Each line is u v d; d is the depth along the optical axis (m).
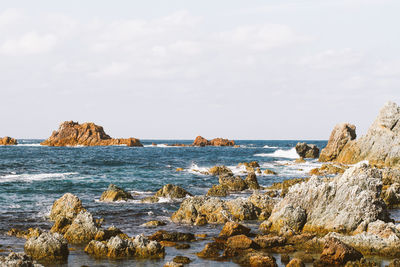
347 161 65.81
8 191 33.88
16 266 12.60
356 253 15.38
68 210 23.25
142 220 23.88
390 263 14.48
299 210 20.53
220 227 22.11
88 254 16.55
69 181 41.25
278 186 37.91
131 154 102.00
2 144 158.62
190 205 24.11
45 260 15.64
